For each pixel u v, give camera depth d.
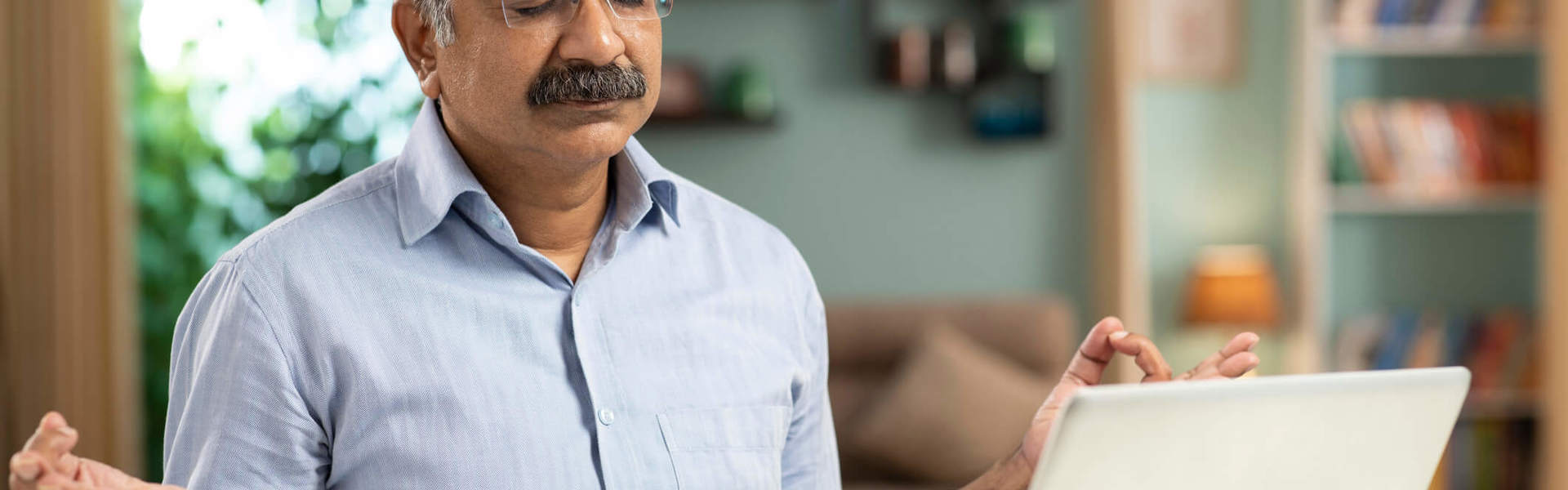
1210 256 4.70
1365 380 0.83
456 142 1.16
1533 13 4.45
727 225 1.32
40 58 4.17
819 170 4.79
